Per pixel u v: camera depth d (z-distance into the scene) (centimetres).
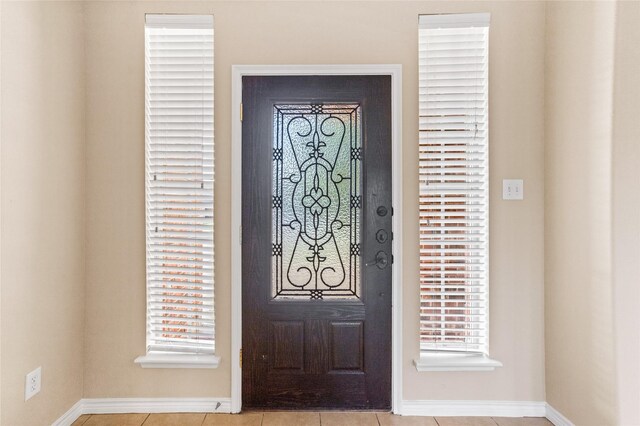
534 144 231
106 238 233
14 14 180
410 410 231
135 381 233
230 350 233
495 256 232
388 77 235
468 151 235
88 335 233
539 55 231
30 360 190
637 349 172
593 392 193
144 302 234
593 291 193
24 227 186
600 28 189
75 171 224
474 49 234
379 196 235
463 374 232
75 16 224
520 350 232
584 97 199
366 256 235
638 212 174
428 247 235
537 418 229
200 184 236
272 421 223
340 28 233
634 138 175
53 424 206
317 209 237
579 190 203
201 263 237
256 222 236
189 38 237
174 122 237
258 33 232
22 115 185
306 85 236
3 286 174
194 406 232
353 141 237
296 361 236
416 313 233
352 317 236
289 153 237
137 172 233
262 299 235
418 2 232
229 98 233
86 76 232
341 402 236
